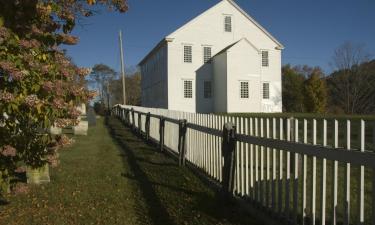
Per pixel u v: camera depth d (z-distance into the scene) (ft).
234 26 138.21
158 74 152.87
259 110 130.41
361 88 188.03
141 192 24.32
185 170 30.17
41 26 17.47
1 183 16.31
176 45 134.31
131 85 284.00
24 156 16.97
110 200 22.77
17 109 14.23
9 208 21.40
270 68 139.44
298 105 211.20
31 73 14.66
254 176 20.03
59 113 15.81
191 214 19.60
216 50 137.18
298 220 16.78
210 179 26.04
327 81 211.82
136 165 33.40
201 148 29.09
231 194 21.17
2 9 15.83
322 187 14.62
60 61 16.70
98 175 29.58
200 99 136.05
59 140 17.84
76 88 16.49
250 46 128.77
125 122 91.71
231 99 127.44
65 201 22.67
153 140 50.24
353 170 27.53
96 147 46.06
